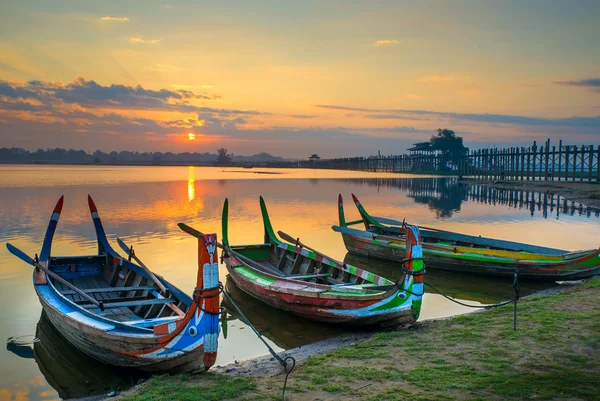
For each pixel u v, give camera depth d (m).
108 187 63.19
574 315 10.91
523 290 16.33
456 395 7.01
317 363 8.80
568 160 77.38
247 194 54.69
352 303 11.71
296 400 7.09
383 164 180.50
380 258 21.34
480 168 108.62
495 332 10.05
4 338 11.91
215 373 8.77
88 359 10.71
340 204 24.25
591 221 34.56
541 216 37.62
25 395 8.99
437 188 72.94
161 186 66.81
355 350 9.45
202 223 30.64
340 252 23.14
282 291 13.16
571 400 6.69
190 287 16.19
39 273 13.28
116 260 14.54
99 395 8.87
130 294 13.23
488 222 33.94
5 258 20.48
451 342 9.60
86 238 25.11
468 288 16.83
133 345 8.89
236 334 12.24
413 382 7.59
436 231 21.19
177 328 8.45
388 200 51.22
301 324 13.02
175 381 8.23
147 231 27.41
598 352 8.58
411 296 10.97
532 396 6.86
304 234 27.42
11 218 32.25
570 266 16.05
